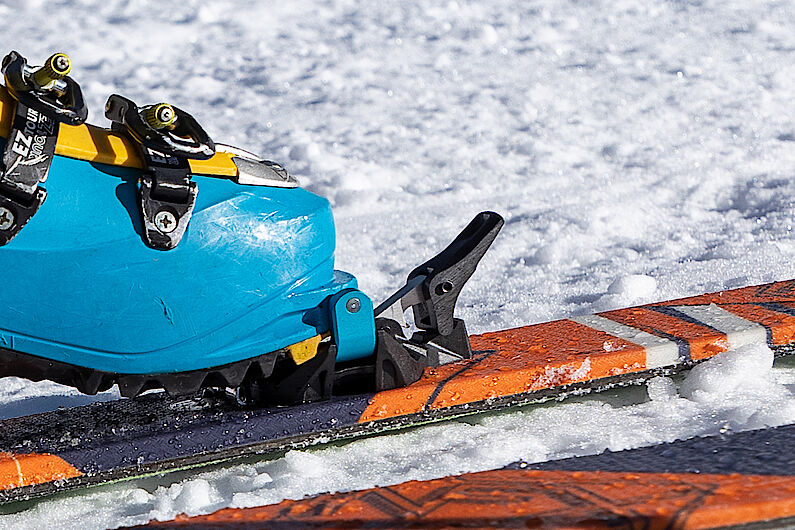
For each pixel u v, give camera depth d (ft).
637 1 81.30
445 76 67.10
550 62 69.51
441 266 24.04
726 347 25.76
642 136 56.24
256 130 57.88
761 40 72.59
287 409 22.68
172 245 20.45
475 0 81.82
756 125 57.11
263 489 21.13
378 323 23.50
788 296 28.84
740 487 16.99
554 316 34.53
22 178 18.97
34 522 20.49
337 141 56.29
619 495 17.07
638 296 35.45
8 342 19.83
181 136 21.36
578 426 23.57
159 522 17.63
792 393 24.49
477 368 24.71
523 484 18.15
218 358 21.50
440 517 16.75
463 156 54.13
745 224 43.16
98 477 21.11
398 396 23.29
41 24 73.15
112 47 70.23
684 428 22.99
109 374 20.89
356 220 46.11
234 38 73.20
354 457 22.66
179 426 22.21
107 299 20.20
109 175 20.27
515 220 45.34
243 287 21.49
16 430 22.25
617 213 45.11
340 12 79.05
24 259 19.42
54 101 19.66
